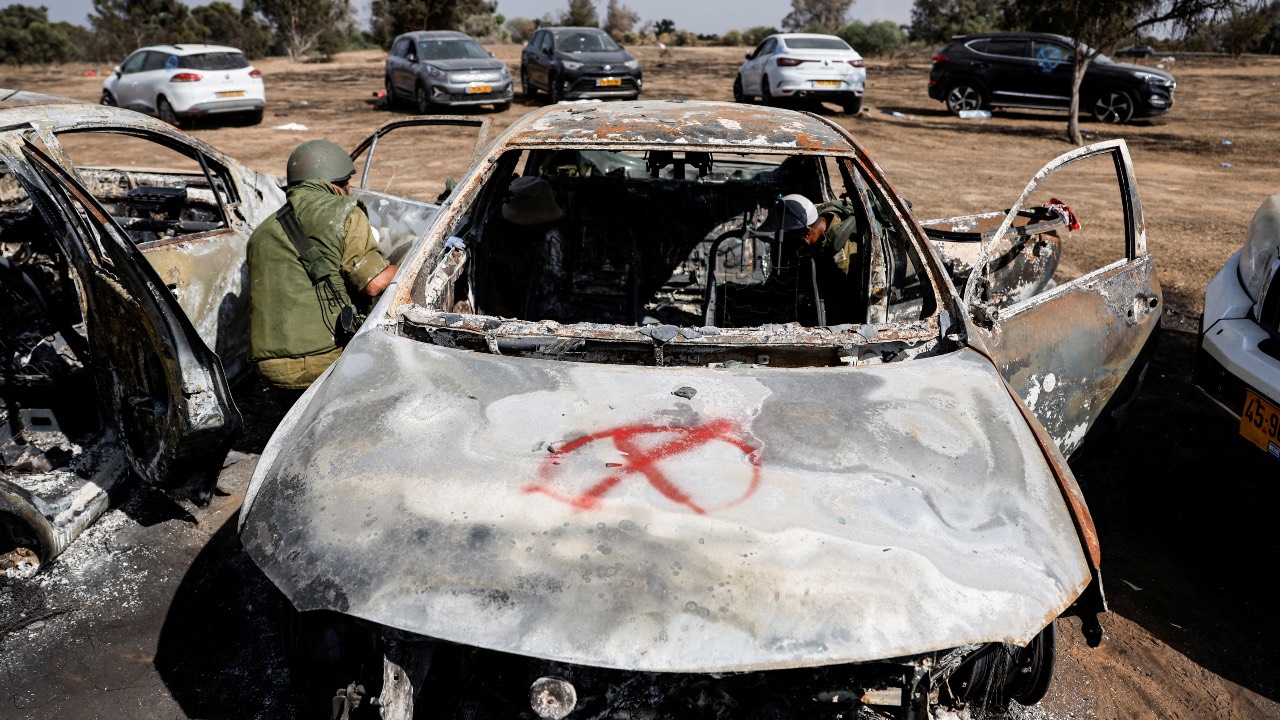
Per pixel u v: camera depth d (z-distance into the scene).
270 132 12.92
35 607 2.89
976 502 1.93
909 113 15.80
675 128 3.12
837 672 1.99
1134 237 3.48
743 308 3.88
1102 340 3.18
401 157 11.00
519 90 18.25
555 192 4.16
